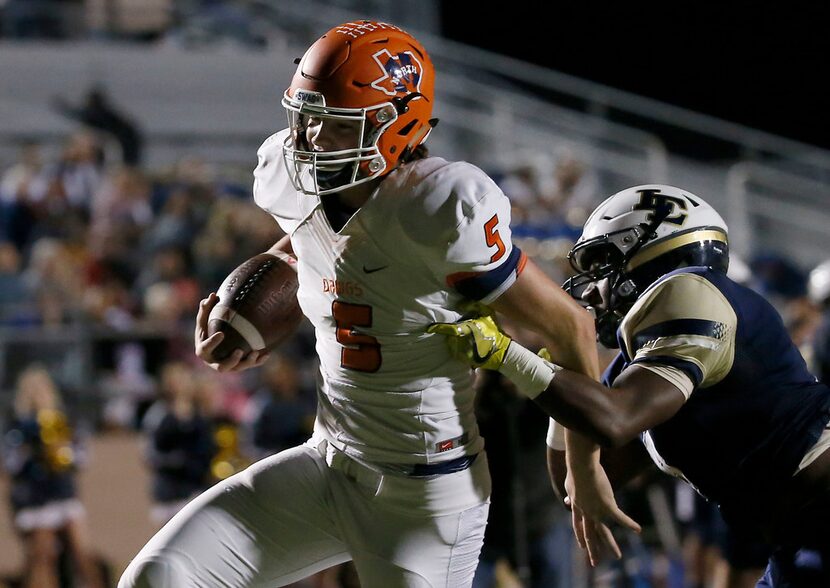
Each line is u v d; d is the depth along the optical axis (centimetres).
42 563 2180
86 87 4438
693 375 880
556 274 2809
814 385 953
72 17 4688
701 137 4503
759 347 924
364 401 905
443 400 898
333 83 864
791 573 932
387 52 876
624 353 943
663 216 969
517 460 1625
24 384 2203
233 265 3081
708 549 1847
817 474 923
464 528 919
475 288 855
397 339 880
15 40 4600
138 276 3066
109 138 3825
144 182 3338
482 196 840
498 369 867
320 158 873
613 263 978
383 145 870
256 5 5006
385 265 861
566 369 882
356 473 915
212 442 2258
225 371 998
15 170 3450
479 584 1695
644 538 1783
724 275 952
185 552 905
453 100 4625
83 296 2845
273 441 2250
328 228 884
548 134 4538
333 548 962
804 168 4447
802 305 2345
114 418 2622
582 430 857
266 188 953
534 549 1666
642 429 863
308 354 2623
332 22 5056
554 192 3716
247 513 934
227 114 4525
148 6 4788
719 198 4412
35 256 2939
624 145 4447
